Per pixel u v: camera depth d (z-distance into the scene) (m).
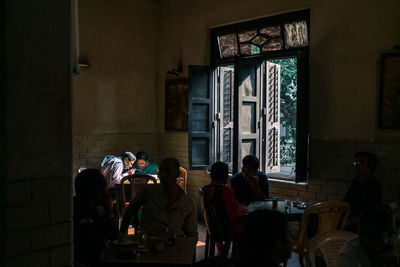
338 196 4.84
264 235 1.25
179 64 6.88
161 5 7.21
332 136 4.89
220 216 3.67
